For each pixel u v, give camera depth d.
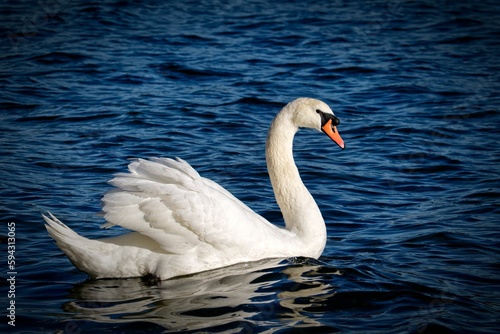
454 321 8.96
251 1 35.56
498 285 10.23
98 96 20.66
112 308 9.23
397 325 8.83
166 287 9.94
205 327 8.67
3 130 17.70
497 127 18.88
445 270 10.76
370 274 10.48
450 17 32.66
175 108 19.81
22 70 23.02
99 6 32.69
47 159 15.79
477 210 13.41
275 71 23.88
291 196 11.46
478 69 24.73
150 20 30.81
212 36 28.38
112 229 12.32
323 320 8.95
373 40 28.56
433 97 21.52
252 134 18.03
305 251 11.15
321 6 34.56
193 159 16.12
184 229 10.17
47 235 11.98
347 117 19.66
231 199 10.98
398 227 12.70
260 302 9.44
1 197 13.52
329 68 24.36
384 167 16.02
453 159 16.42
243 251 10.62
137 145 16.92
